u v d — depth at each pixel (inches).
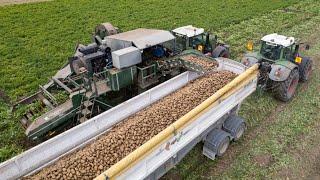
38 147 237.1
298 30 653.3
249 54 419.2
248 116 371.2
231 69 383.9
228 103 305.1
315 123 359.6
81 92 329.4
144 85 366.0
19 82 437.1
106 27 490.3
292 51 424.8
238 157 310.8
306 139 334.3
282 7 820.6
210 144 297.1
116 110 286.2
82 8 781.3
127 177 209.6
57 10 761.0
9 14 721.0
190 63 374.9
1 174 220.2
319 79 456.8
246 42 590.9
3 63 490.9
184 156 295.6
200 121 269.4
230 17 729.6
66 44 565.9
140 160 214.7
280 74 377.4
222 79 362.6
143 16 729.0
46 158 245.0
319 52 546.9
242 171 293.7
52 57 515.2
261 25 680.4
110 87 344.5
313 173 293.6
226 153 317.1
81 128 261.6
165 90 336.8
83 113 327.0
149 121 285.4
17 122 353.1
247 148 322.7
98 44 405.7
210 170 297.1
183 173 293.3
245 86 325.4
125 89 375.9
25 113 353.7
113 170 194.7
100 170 236.8
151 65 366.6
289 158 308.3
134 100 300.0
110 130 283.4
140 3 835.4
